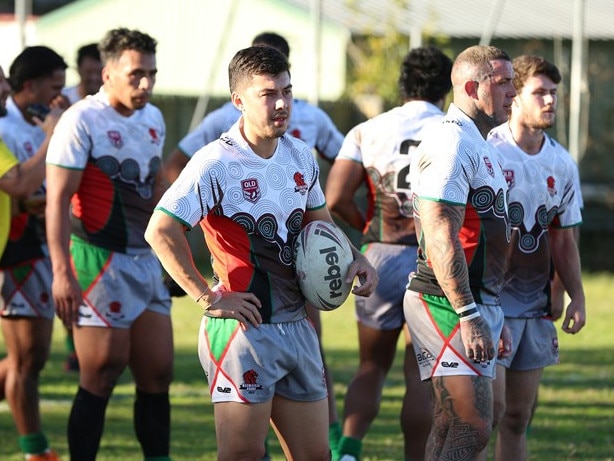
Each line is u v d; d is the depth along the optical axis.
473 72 14.13
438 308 14.17
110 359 17.33
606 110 54.53
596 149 54.69
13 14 67.12
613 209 53.19
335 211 19.05
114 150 17.33
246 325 12.96
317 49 41.94
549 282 16.48
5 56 64.62
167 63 65.00
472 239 14.07
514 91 14.28
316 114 21.27
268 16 63.25
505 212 14.33
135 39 17.09
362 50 61.09
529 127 16.14
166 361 17.72
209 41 64.62
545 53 54.75
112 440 21.09
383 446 20.73
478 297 14.19
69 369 28.62
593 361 30.55
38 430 19.19
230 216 13.04
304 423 13.44
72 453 17.44
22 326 19.02
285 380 13.35
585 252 53.72
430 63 18.44
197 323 37.44
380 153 18.38
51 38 64.81
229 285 13.15
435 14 56.69
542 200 16.19
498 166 14.29
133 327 17.62
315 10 41.91
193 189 12.86
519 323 16.19
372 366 18.67
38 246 19.08
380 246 18.44
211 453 20.03
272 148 13.30
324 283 13.20
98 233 17.33
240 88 12.98
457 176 13.66
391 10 58.72
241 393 13.01
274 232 13.18
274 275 13.20
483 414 14.09
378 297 18.33
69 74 64.31
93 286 17.25
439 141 13.82
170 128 56.50
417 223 14.41
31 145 19.58
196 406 24.31
